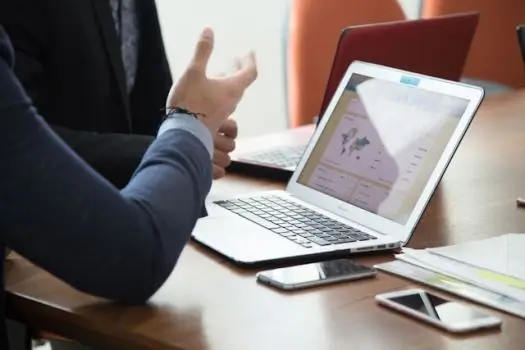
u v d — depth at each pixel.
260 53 3.45
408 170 1.40
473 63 3.25
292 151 1.92
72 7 1.65
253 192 1.64
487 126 2.26
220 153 1.61
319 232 1.37
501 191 1.68
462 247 1.32
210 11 3.27
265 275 1.20
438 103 1.41
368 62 1.66
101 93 1.70
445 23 1.88
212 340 1.02
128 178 1.51
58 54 1.65
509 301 1.11
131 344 1.06
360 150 1.49
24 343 1.27
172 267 1.11
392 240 1.33
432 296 1.13
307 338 1.02
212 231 1.38
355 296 1.15
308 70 2.73
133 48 1.86
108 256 1.03
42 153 1.00
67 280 1.05
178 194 1.13
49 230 1.00
